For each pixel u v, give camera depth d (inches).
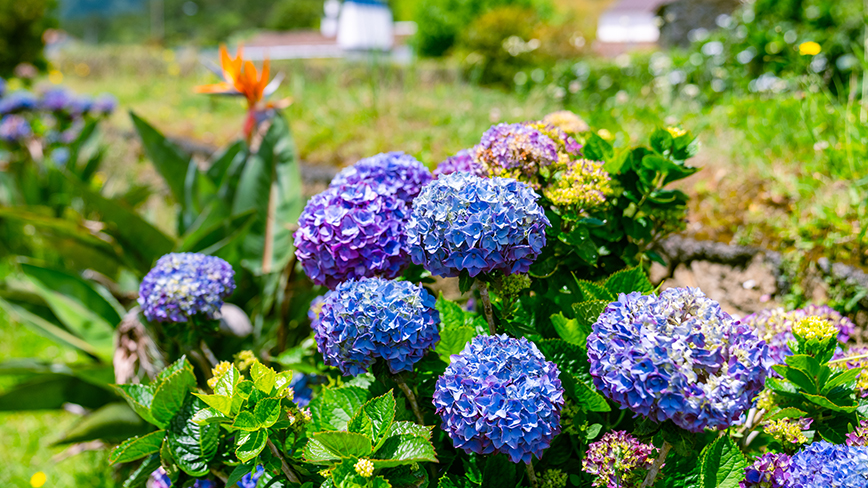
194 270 74.5
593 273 74.3
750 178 110.3
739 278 93.2
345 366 53.6
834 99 165.0
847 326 66.7
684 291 46.9
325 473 49.6
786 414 55.6
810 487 46.1
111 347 113.3
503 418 47.0
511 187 53.1
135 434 99.8
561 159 64.8
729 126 143.0
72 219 131.3
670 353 43.2
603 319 47.8
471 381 48.4
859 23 185.9
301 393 78.7
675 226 74.0
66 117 229.5
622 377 44.8
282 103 122.3
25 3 418.6
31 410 108.1
